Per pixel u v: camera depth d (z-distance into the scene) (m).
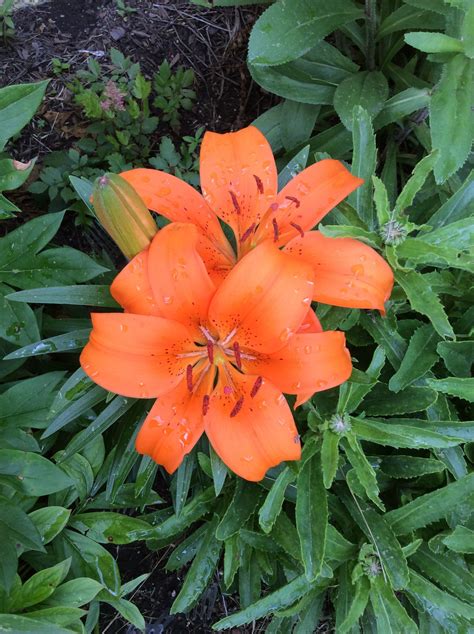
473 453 0.42
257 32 0.41
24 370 0.42
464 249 0.33
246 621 0.37
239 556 0.40
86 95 0.46
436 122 0.37
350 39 0.52
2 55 0.50
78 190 0.34
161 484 0.48
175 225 0.25
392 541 0.37
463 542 0.36
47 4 0.51
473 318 0.40
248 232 0.29
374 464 0.40
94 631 0.46
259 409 0.28
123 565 0.48
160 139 0.52
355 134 0.35
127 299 0.26
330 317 0.34
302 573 0.39
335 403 0.37
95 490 0.41
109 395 0.33
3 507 0.34
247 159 0.30
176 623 0.48
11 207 0.37
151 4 0.53
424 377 0.40
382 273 0.29
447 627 0.38
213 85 0.53
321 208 0.29
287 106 0.48
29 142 0.49
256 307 0.26
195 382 0.28
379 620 0.36
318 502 0.34
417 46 0.35
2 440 0.36
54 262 0.38
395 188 0.48
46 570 0.36
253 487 0.39
